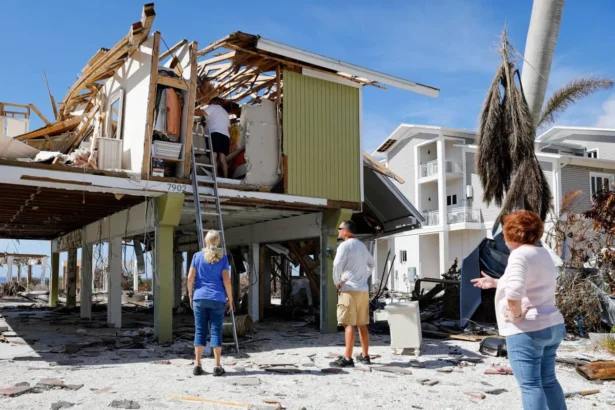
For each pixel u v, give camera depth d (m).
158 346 9.11
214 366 7.02
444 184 31.20
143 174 9.26
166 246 9.74
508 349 3.73
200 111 10.77
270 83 11.80
